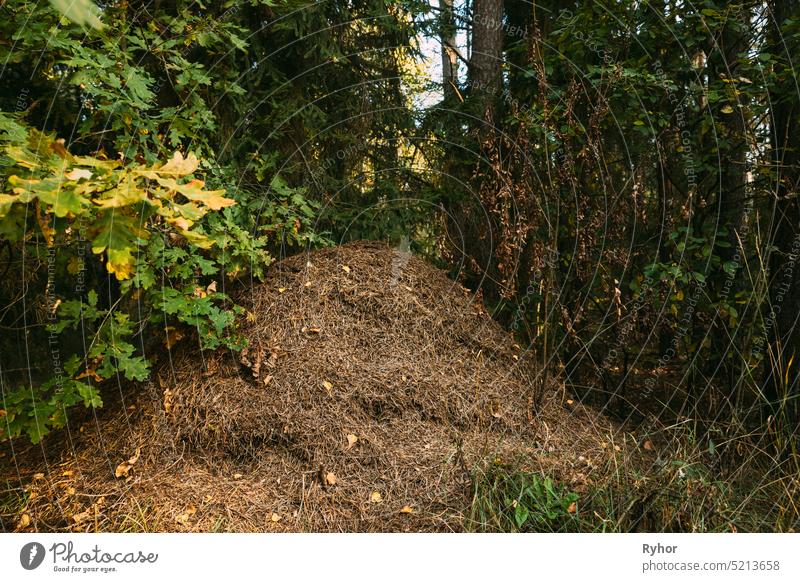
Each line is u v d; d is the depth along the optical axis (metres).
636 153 4.11
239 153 3.84
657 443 3.20
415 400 2.97
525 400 3.26
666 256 3.72
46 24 2.39
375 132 4.61
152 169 1.31
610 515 2.32
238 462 2.71
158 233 2.55
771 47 3.31
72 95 3.01
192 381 2.95
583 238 3.66
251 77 3.79
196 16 3.32
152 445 2.76
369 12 4.26
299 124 4.08
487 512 2.44
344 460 2.66
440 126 4.56
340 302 3.32
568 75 3.91
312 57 4.10
